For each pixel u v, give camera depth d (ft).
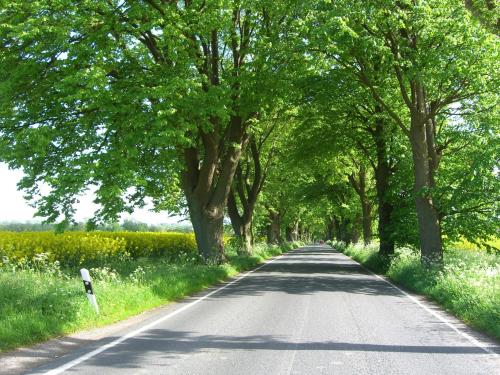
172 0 66.54
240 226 116.88
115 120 57.52
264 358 24.40
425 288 52.85
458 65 60.90
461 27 58.59
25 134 54.08
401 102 84.89
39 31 53.72
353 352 25.77
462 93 69.41
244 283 64.39
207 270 67.10
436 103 70.44
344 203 163.84
